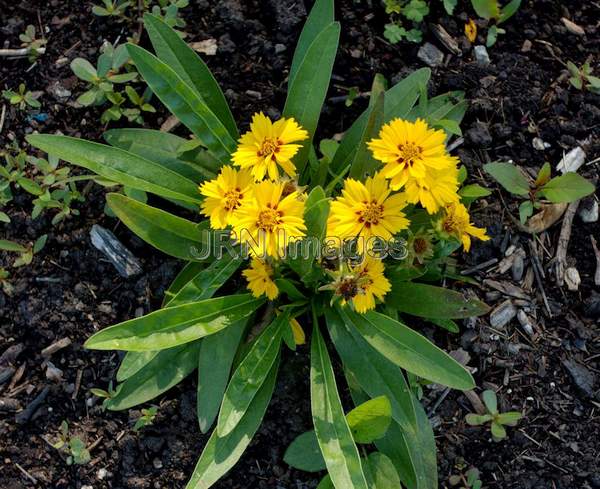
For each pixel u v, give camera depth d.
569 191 0.55
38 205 0.55
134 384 0.52
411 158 0.45
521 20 0.63
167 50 0.53
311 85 0.52
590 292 0.57
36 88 0.59
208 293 0.51
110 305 0.56
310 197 0.45
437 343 0.56
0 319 0.56
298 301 0.53
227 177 0.47
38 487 0.54
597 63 0.62
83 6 0.61
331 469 0.47
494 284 0.57
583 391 0.55
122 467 0.54
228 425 0.48
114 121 0.59
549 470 0.54
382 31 0.61
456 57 0.61
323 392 0.50
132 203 0.50
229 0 0.60
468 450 0.55
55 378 0.56
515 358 0.56
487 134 0.59
